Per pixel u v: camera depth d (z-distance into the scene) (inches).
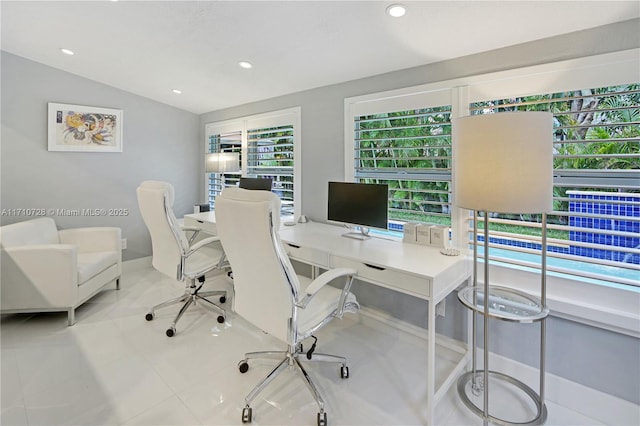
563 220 72.5
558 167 72.5
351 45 88.0
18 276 101.3
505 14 67.2
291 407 69.3
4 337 96.0
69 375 78.4
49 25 101.5
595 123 68.1
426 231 87.6
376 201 91.7
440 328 92.0
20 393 71.9
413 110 94.4
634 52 62.2
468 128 59.1
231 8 81.1
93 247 131.0
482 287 74.7
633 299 65.1
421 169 94.1
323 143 118.0
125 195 160.2
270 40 92.6
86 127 147.7
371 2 70.4
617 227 66.4
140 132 163.0
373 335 99.7
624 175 65.1
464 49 81.5
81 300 108.3
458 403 72.3
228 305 120.8
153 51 111.9
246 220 60.4
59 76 140.0
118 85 151.3
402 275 68.2
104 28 100.3
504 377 73.0
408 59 90.2
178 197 178.4
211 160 149.7
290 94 129.1
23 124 134.1
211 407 68.7
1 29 106.0
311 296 62.2
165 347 91.4
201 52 107.3
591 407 68.9
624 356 65.2
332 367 83.7
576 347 70.3
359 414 67.7
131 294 130.0
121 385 75.0
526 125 54.0
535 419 64.4
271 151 139.5
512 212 55.2
